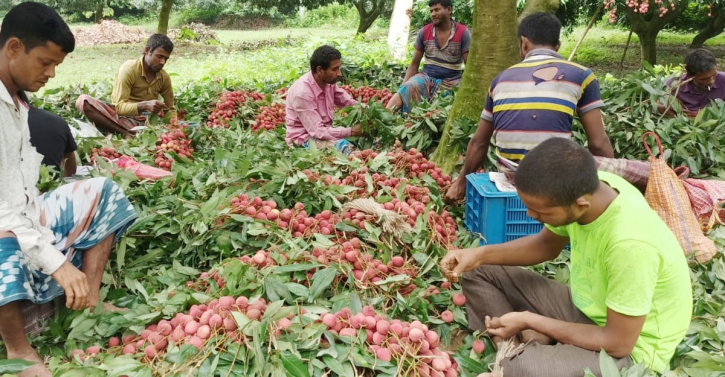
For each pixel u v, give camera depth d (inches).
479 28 180.4
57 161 135.7
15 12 93.7
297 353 87.8
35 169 104.3
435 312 112.7
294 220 129.3
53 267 92.4
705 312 112.0
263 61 498.6
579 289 95.1
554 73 136.3
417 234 127.3
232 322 92.3
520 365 89.5
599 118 139.3
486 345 104.9
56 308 107.1
